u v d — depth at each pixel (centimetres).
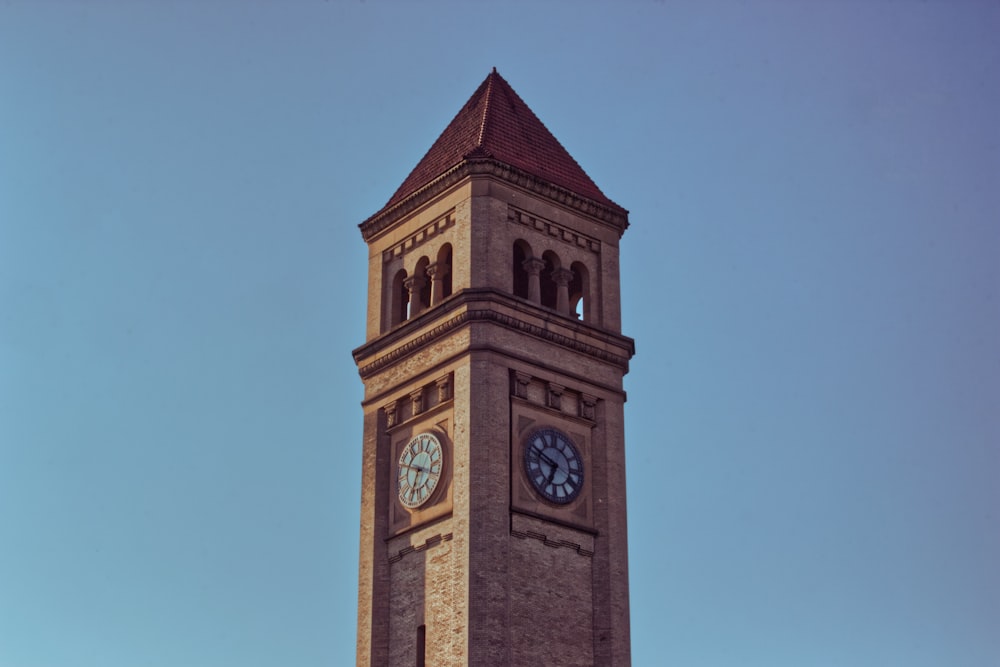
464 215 9206
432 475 8856
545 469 8862
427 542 8756
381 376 9381
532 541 8681
